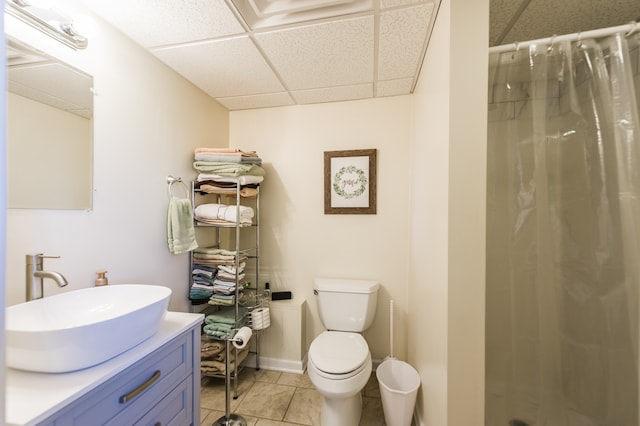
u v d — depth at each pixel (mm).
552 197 1130
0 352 319
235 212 1762
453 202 989
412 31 1296
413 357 1730
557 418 1117
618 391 1052
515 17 1235
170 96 1642
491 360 1159
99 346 740
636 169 1001
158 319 941
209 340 1821
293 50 1459
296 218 2195
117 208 1295
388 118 2037
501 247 1150
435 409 1157
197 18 1212
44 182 1000
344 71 1672
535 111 1115
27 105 952
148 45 1411
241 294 2035
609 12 1195
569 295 1121
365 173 2051
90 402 700
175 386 1027
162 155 1581
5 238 314
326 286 1896
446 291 1008
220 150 1783
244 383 1874
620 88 1014
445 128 1033
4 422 321
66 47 1064
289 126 2207
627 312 1035
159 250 1562
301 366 2000
